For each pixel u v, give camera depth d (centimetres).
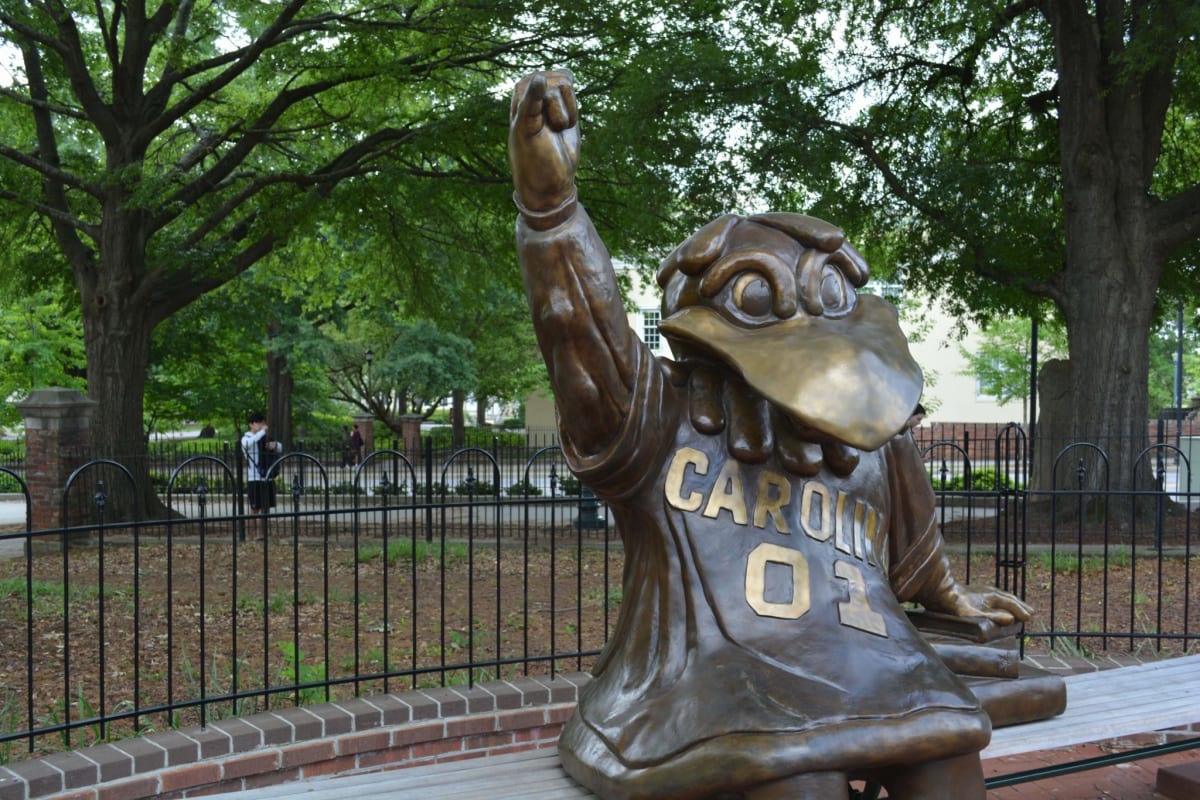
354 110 1495
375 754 461
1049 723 271
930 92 1547
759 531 220
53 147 1481
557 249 203
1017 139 1580
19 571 1026
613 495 223
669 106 1159
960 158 1455
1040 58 1502
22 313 2120
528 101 197
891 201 1424
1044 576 926
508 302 2844
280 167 1662
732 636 209
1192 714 283
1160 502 626
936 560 271
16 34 1363
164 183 1299
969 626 271
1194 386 3969
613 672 225
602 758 211
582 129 1287
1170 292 1530
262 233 1562
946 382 3572
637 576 227
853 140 1377
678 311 230
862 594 221
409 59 1368
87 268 1466
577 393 209
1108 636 622
